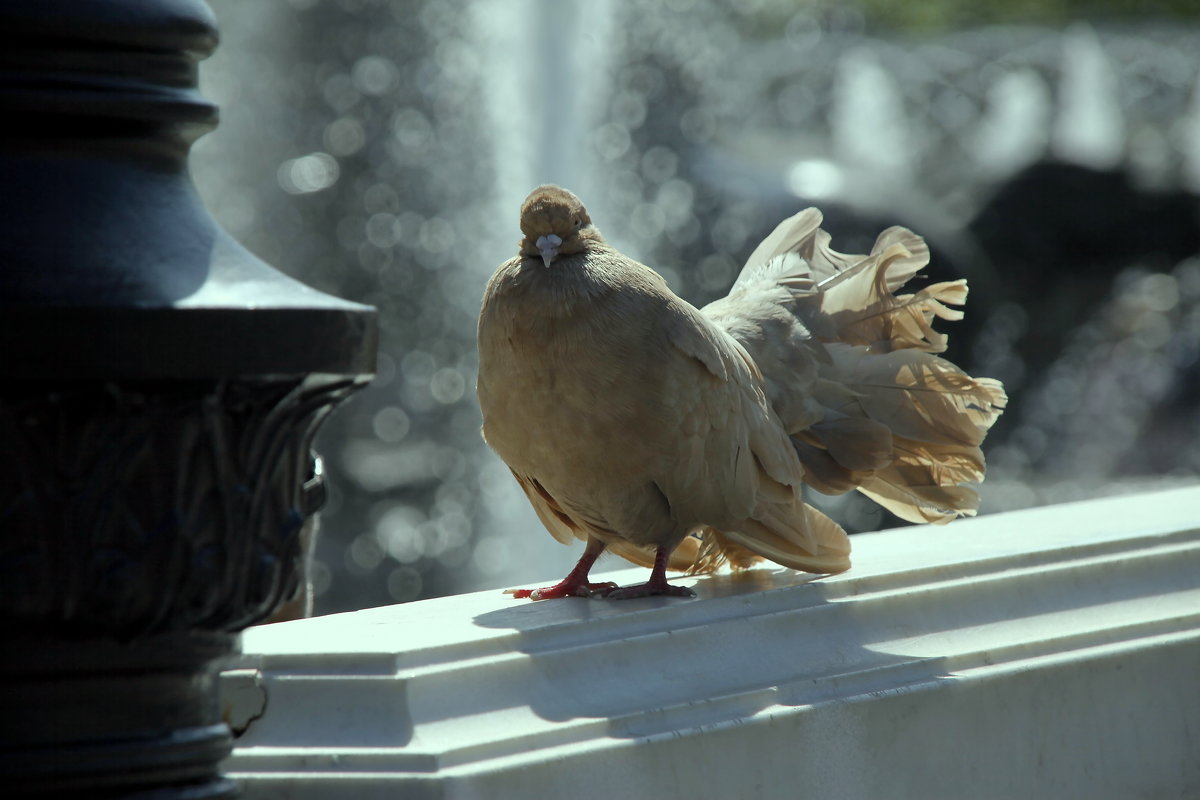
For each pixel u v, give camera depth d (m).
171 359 4.03
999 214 37.09
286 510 4.48
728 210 27.72
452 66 25.81
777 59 42.09
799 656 6.75
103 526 4.05
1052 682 7.21
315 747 5.20
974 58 43.56
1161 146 39.12
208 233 4.45
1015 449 30.56
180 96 4.45
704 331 7.62
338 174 26.16
